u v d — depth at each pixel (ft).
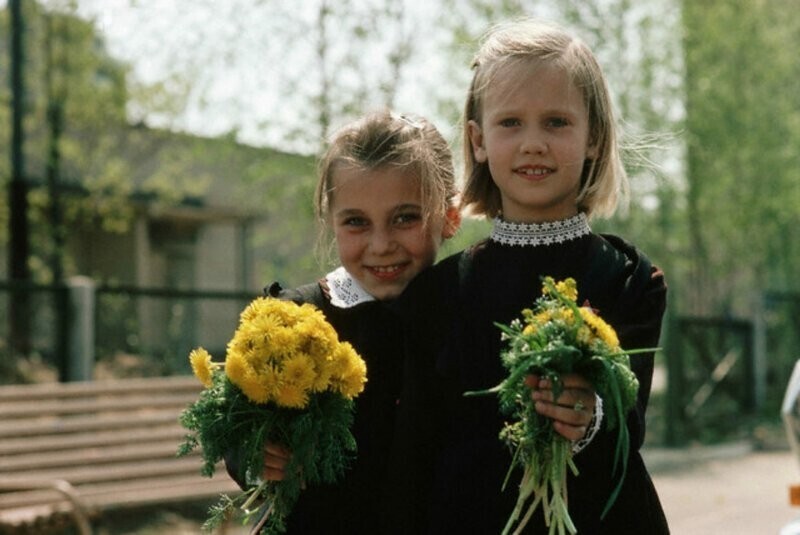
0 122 54.29
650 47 45.91
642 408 8.50
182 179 69.05
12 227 41.57
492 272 9.07
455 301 9.12
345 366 8.59
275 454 8.64
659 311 8.85
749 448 41.39
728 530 26.78
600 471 8.36
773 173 56.29
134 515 25.11
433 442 9.04
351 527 9.56
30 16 50.29
